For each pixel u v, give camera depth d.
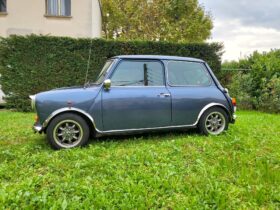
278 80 11.30
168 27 24.47
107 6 26.27
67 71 10.79
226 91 6.30
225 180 3.87
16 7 14.08
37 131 5.12
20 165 4.32
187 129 6.11
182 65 5.98
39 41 10.54
